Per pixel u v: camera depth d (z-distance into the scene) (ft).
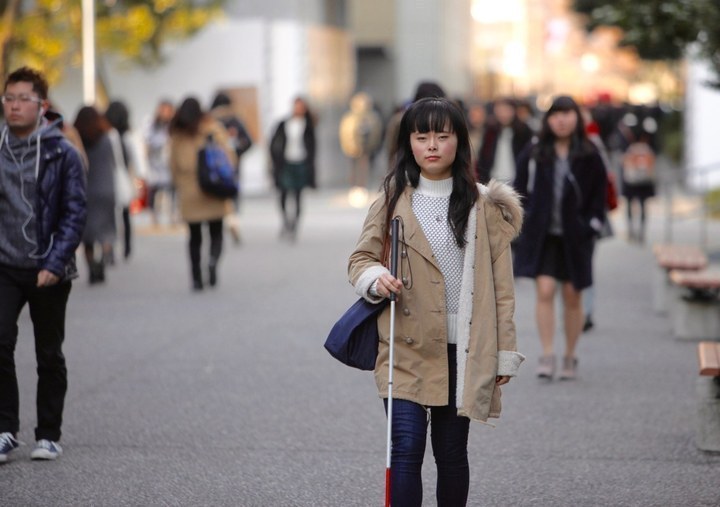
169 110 205.46
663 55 157.17
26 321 114.11
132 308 120.78
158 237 196.24
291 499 58.13
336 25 347.36
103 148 135.33
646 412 76.89
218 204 131.34
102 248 138.82
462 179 47.16
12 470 62.85
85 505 57.11
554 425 73.36
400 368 46.57
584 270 85.10
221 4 254.06
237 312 118.32
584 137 85.10
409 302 46.55
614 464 64.59
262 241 187.42
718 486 60.59
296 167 183.93
